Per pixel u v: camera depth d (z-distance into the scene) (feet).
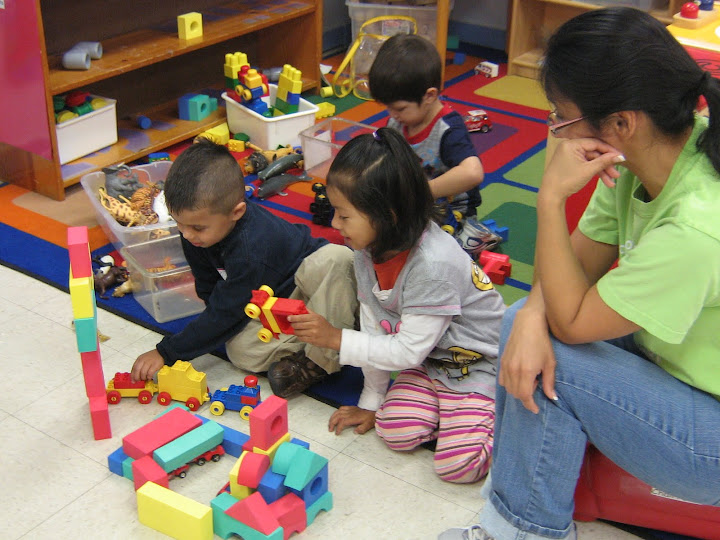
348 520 3.93
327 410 4.74
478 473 4.16
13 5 6.43
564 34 2.93
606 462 3.73
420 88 5.67
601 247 3.82
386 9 10.11
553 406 3.29
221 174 4.44
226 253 4.72
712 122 2.92
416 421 4.32
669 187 3.07
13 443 4.38
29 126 6.93
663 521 3.81
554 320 3.23
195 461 4.26
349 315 4.86
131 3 8.34
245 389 4.69
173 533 3.80
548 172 3.18
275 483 3.75
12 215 6.84
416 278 4.12
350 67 9.96
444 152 5.92
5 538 3.78
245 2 9.52
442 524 3.92
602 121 2.94
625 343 3.75
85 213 6.94
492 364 4.43
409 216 4.00
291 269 4.96
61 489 4.09
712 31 6.68
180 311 5.61
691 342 3.19
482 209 7.09
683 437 3.16
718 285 2.90
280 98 8.45
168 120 8.64
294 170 7.82
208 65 9.52
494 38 11.48
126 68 7.41
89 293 4.08
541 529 3.46
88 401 4.74
